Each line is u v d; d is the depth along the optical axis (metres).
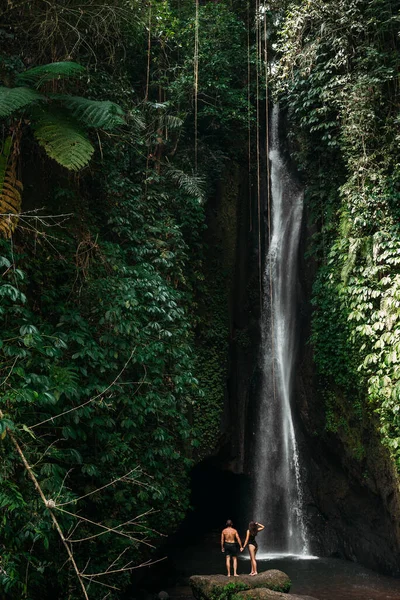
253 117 15.01
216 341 13.61
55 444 6.87
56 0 8.10
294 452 14.05
